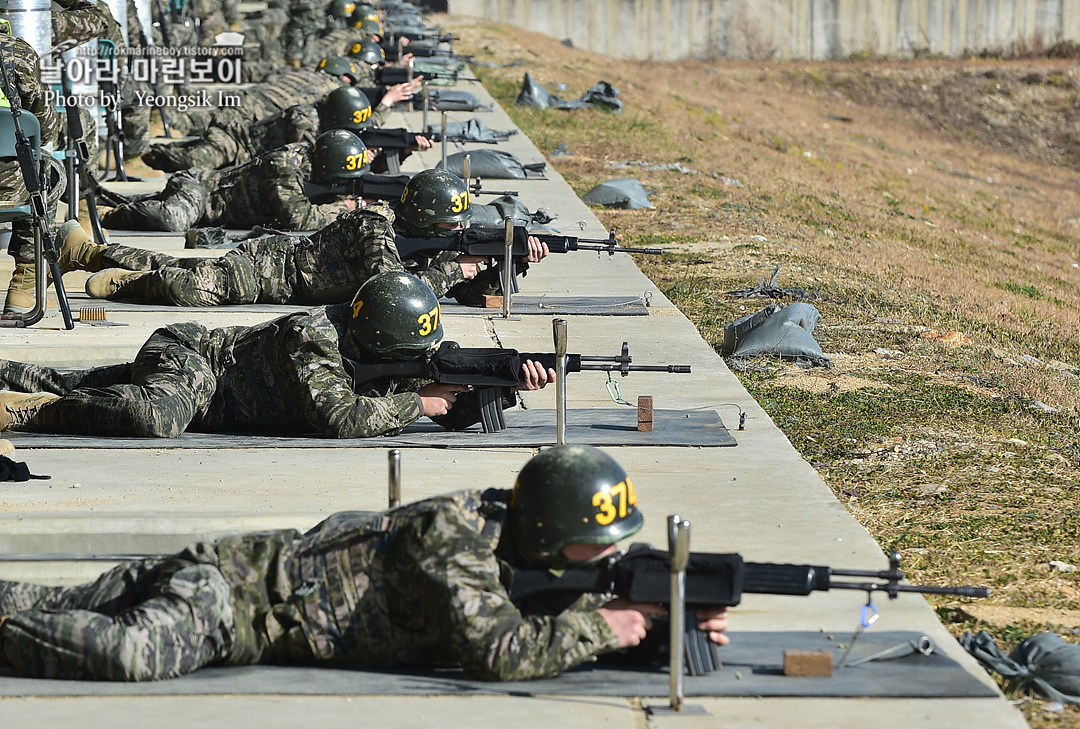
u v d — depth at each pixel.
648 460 11.15
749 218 28.52
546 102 45.00
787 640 7.71
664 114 49.00
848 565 8.79
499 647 6.71
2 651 7.05
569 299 17.86
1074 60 95.88
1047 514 10.98
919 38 97.12
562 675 7.14
